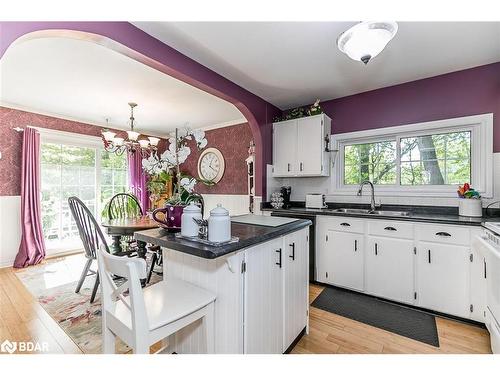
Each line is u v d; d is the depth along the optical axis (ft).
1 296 8.18
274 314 4.75
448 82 8.41
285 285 5.12
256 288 4.21
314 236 9.34
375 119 9.87
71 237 13.50
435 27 5.95
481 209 7.36
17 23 4.28
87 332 6.14
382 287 7.86
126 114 13.07
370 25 4.73
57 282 9.40
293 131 10.90
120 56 7.38
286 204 11.51
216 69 8.16
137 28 5.98
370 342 5.75
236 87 9.34
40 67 7.99
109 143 10.61
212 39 6.49
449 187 8.54
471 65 7.88
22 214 11.43
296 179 11.95
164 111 12.60
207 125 15.70
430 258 7.04
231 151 14.85
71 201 8.03
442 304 6.86
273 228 4.93
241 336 3.87
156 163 4.79
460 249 6.59
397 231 7.58
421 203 8.87
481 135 7.89
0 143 11.17
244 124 14.30
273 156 11.55
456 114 8.27
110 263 3.41
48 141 12.62
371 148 10.30
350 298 8.08
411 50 7.00
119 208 12.51
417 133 9.13
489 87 7.77
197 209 4.22
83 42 6.64
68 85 9.40
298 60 7.59
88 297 8.09
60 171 13.14
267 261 4.52
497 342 4.80
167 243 3.87
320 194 10.55
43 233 12.34
